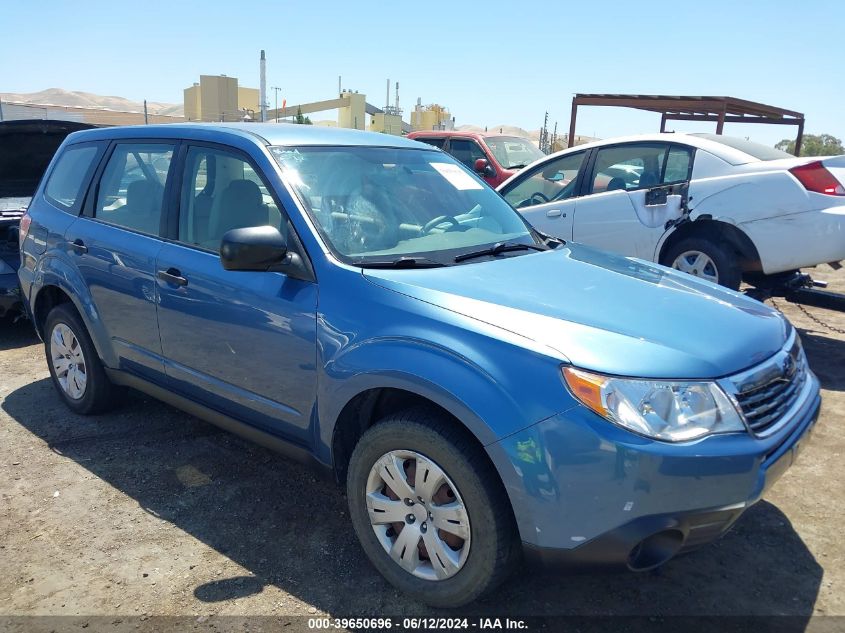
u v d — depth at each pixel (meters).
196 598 2.74
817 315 7.23
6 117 21.69
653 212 6.35
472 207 3.75
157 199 3.76
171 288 3.48
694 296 2.99
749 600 2.75
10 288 5.81
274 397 3.11
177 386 3.66
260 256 2.88
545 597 2.77
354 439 3.00
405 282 2.77
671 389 2.29
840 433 4.27
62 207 4.39
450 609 2.68
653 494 2.22
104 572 2.90
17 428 4.33
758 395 2.47
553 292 2.80
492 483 2.43
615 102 12.60
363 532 2.84
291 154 3.37
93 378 4.28
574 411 2.26
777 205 5.68
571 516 2.29
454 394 2.41
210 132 3.61
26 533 3.19
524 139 12.13
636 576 2.90
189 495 3.54
